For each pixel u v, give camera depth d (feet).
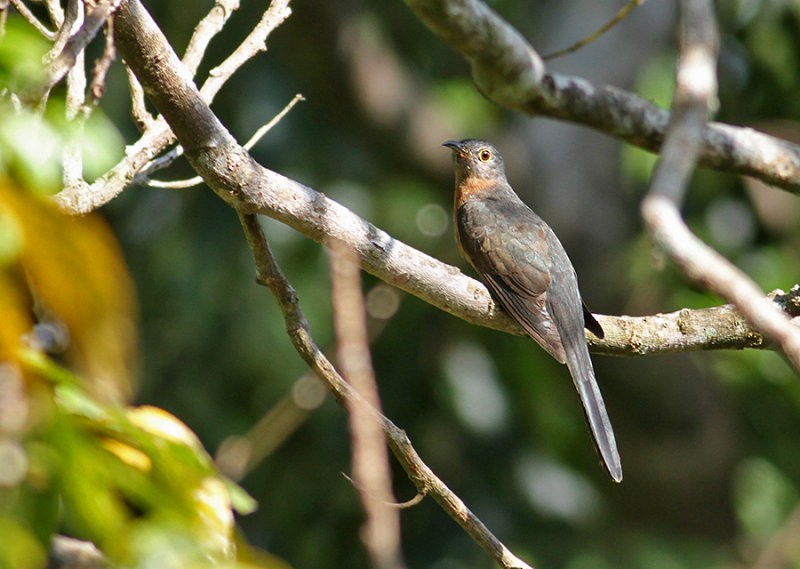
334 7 43.32
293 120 45.01
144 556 10.77
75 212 18.42
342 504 43.39
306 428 44.09
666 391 46.29
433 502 43.34
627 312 45.60
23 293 10.73
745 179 47.75
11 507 10.64
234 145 18.70
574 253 46.26
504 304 25.32
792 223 47.98
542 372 46.52
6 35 11.65
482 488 44.55
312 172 45.70
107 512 10.84
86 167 19.66
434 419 45.14
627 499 48.34
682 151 14.11
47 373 10.73
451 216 46.65
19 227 10.36
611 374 46.01
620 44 47.96
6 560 10.36
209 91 20.06
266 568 11.60
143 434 11.25
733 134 29.22
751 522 49.11
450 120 46.44
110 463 11.29
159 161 19.83
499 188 33.71
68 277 10.55
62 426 10.83
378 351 45.29
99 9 13.70
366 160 46.88
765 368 46.11
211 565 10.90
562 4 48.80
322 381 18.66
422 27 47.96
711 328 23.41
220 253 44.83
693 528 48.80
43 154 11.10
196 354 45.06
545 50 48.06
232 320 45.32
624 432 47.50
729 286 11.27
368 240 20.77
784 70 46.42
